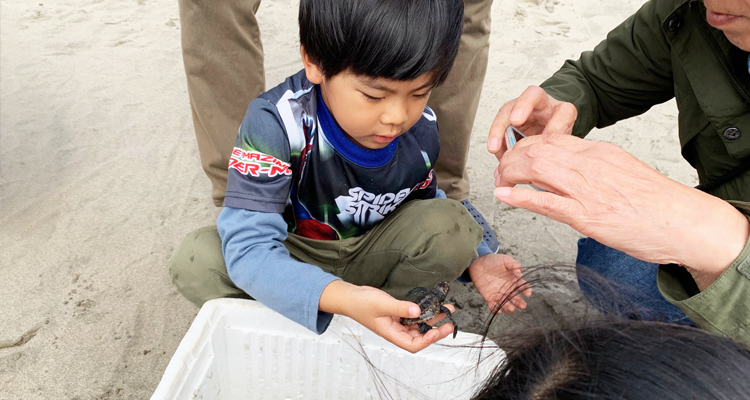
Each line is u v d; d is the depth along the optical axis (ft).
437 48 1.88
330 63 1.96
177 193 4.33
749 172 2.43
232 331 2.37
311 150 2.41
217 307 2.31
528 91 2.35
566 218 1.70
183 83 5.73
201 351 2.24
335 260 2.81
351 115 2.06
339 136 2.40
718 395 0.91
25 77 5.60
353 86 1.98
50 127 4.93
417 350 2.02
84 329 3.25
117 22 6.77
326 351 2.38
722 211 1.64
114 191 4.29
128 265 3.67
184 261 2.63
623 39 2.79
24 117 5.04
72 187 4.30
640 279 2.53
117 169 4.52
